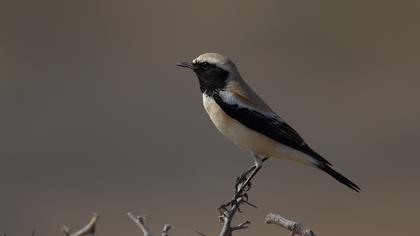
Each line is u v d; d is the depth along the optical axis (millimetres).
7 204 17719
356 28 27828
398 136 21562
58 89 23984
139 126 21594
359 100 23734
